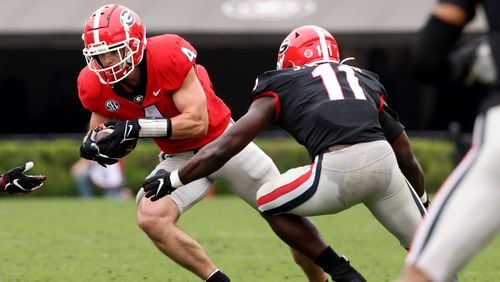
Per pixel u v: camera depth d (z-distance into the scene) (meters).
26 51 60.22
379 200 15.28
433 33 10.68
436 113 59.06
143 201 16.72
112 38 15.96
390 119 16.20
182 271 21.38
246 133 14.98
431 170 47.25
